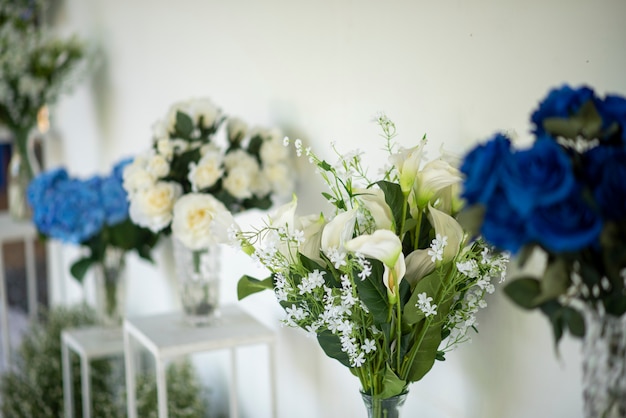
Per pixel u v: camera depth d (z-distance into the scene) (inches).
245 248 66.7
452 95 66.7
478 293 60.6
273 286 65.3
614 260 42.2
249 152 89.5
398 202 58.3
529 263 60.9
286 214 62.3
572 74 55.4
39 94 145.9
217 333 87.7
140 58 128.7
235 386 92.0
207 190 85.7
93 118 152.4
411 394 76.5
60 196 109.3
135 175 84.7
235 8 99.3
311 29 84.9
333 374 87.4
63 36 163.9
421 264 58.6
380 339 61.5
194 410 106.0
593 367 44.4
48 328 135.8
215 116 89.3
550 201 41.1
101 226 109.7
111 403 117.2
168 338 86.3
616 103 43.9
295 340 94.6
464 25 64.7
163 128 87.4
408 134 72.5
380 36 74.7
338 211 66.6
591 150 43.2
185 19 112.7
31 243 150.9
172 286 127.6
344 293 59.3
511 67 60.4
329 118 83.7
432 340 59.9
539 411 61.4
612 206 41.8
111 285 113.0
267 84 94.5
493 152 43.0
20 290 181.3
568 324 44.5
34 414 123.2
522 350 62.4
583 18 54.2
